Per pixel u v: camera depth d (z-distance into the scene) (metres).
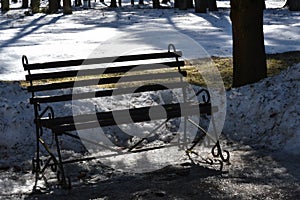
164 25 24.62
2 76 11.77
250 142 6.50
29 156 6.16
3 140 6.51
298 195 4.72
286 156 5.87
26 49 16.38
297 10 32.03
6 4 39.91
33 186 5.19
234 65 8.53
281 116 6.64
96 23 26.61
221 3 50.44
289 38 17.56
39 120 5.55
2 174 5.54
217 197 4.73
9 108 6.88
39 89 5.96
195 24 25.11
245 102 7.26
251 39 8.25
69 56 14.81
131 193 4.91
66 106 7.18
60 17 30.75
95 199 4.80
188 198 4.73
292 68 7.65
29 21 28.52
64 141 6.45
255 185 5.00
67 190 5.05
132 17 29.80
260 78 8.30
